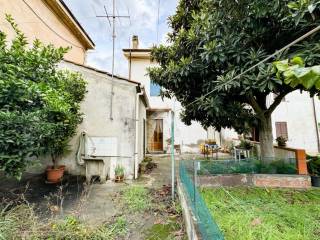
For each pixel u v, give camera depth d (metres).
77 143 7.27
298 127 12.61
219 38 4.41
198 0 5.89
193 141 13.51
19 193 5.32
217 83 4.38
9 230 2.80
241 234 2.94
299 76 0.76
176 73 5.15
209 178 5.31
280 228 3.18
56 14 9.39
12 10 6.70
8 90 3.81
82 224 3.53
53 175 6.38
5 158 3.75
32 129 4.07
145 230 3.63
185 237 3.33
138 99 8.01
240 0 3.61
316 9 2.52
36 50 4.79
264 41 4.34
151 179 7.09
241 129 6.25
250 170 5.66
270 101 12.14
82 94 6.89
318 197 4.59
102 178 6.58
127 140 7.22
